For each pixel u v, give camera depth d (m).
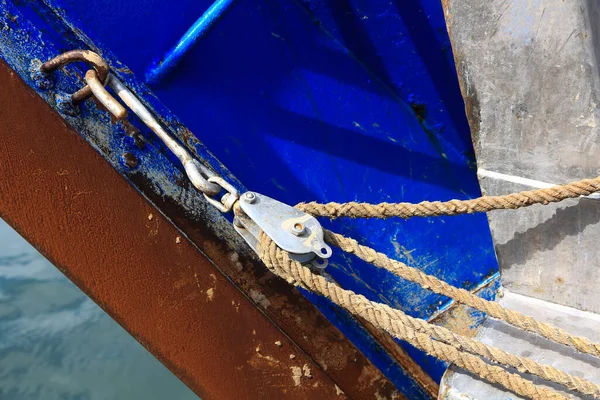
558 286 1.50
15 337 3.31
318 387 1.81
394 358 1.90
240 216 1.39
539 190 1.38
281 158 1.79
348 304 1.35
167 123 1.65
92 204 1.59
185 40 1.59
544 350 1.42
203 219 1.67
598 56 1.31
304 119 1.80
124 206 1.61
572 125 1.38
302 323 1.78
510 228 1.49
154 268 1.64
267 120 1.76
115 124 1.59
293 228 1.36
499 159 1.46
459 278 2.01
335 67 1.82
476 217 1.99
